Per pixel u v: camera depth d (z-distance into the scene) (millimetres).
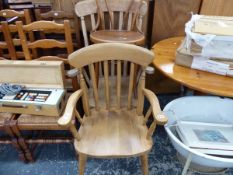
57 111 1193
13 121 1187
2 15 1511
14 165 1379
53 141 1318
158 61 1184
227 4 1521
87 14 1453
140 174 1324
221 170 1144
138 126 1132
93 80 1149
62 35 1644
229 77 1053
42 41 1247
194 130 1195
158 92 1996
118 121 1167
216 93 936
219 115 1325
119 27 1527
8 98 1205
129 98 1209
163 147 1514
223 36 978
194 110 1316
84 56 1045
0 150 1488
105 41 1246
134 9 1452
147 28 1722
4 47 1323
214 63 1051
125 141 1033
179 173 1335
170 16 1592
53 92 1260
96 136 1063
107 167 1364
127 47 1045
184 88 1886
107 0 1440
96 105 1226
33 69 1248
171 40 1513
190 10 1572
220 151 1049
